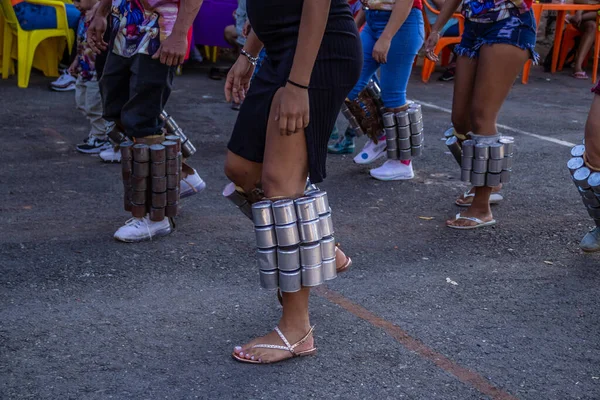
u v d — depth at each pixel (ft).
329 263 8.34
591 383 8.40
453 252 12.49
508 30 12.69
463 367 8.64
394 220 14.12
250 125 8.27
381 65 16.06
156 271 11.23
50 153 18.12
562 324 9.87
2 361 8.42
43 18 26.13
